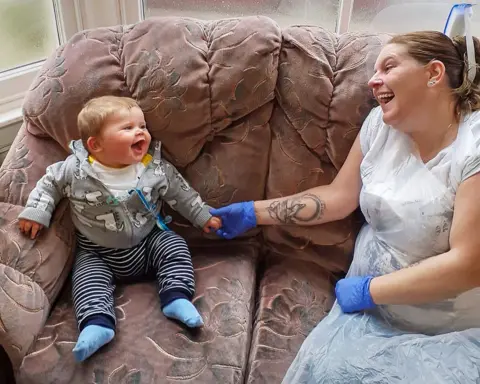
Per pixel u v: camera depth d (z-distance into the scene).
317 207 1.31
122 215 1.29
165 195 1.36
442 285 1.06
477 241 1.03
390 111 1.13
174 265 1.28
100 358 1.11
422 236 1.12
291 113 1.34
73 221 1.32
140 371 1.09
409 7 1.75
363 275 1.24
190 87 1.31
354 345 1.09
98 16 1.77
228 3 1.84
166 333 1.17
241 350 1.15
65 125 1.34
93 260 1.30
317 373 1.06
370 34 1.37
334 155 1.33
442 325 1.14
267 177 1.40
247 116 1.36
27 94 1.39
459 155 1.07
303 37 1.35
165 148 1.38
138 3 1.77
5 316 1.09
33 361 1.11
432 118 1.12
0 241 1.19
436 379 1.00
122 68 1.36
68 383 1.08
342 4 1.71
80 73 1.34
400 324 1.16
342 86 1.31
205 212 1.37
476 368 1.01
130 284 1.32
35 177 1.32
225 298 1.26
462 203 1.06
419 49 1.10
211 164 1.39
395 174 1.17
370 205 1.20
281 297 1.30
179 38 1.35
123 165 1.30
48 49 1.83
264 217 1.35
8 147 1.70
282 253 1.43
